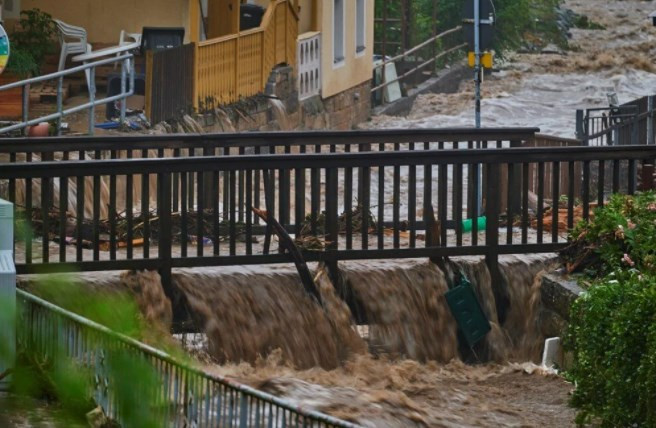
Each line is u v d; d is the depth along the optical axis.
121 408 9.34
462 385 29.58
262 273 31.00
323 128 77.06
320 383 28.66
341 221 36.84
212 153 36.97
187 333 29.89
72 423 10.83
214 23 64.44
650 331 22.86
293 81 72.00
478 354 31.91
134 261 29.69
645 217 31.53
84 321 11.68
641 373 22.81
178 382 14.08
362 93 85.88
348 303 31.52
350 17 82.00
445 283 32.19
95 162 29.11
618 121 67.88
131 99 56.84
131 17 63.34
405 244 35.19
